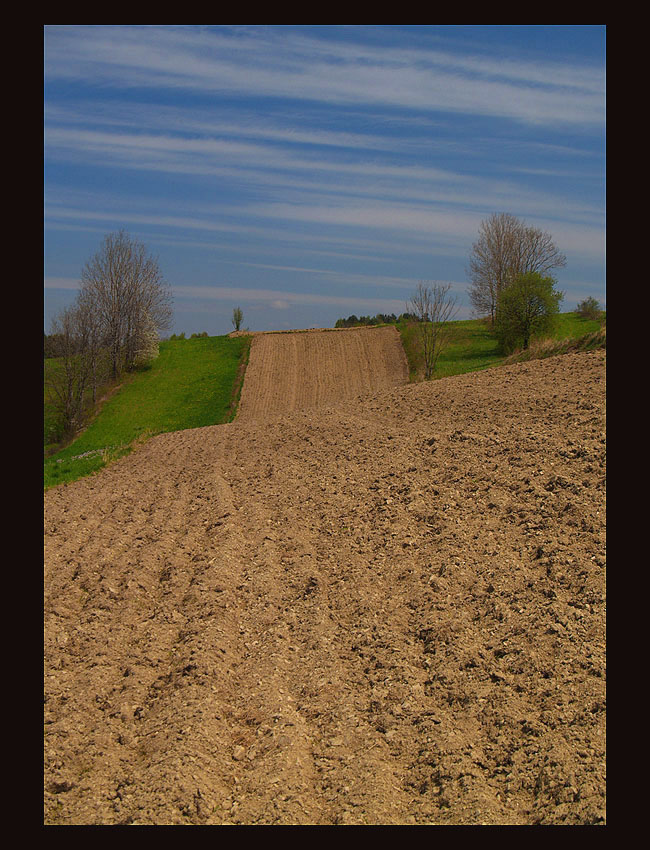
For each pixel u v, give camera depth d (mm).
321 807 5051
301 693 6680
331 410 24688
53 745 5902
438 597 8305
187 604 8992
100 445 42750
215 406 48656
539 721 5812
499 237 68688
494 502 10992
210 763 5543
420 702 6348
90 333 51062
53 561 11141
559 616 7355
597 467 11422
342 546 10656
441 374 45844
